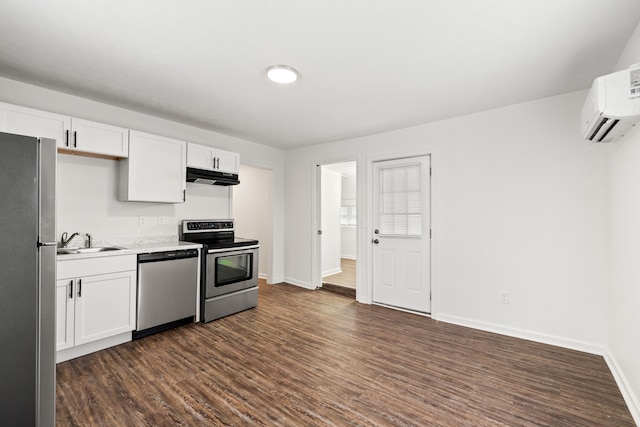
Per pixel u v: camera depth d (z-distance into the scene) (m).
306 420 1.75
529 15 1.66
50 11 1.66
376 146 4.05
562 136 2.75
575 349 2.68
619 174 2.16
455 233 3.35
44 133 2.46
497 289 3.08
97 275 2.54
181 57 2.16
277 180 5.07
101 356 2.50
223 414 1.80
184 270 3.16
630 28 1.77
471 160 3.25
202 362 2.42
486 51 2.04
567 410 1.86
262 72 2.38
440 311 3.46
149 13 1.68
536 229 2.88
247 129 3.91
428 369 2.34
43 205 1.33
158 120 3.47
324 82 2.53
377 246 4.03
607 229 2.54
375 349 2.69
